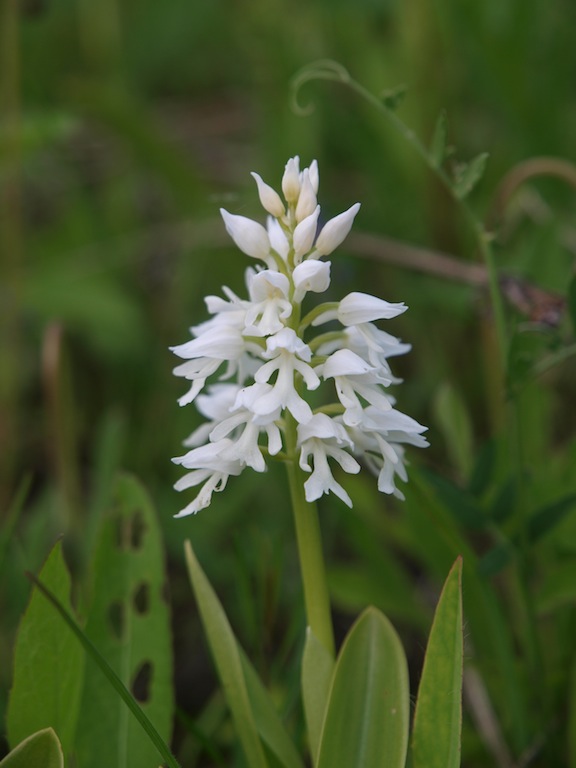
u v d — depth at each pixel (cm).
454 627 35
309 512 37
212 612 38
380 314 37
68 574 38
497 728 45
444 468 59
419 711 36
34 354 71
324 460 36
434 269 57
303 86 70
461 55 72
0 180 62
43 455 66
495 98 69
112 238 73
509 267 55
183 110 92
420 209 70
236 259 68
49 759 35
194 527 55
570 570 44
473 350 62
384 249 58
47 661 38
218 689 50
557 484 46
